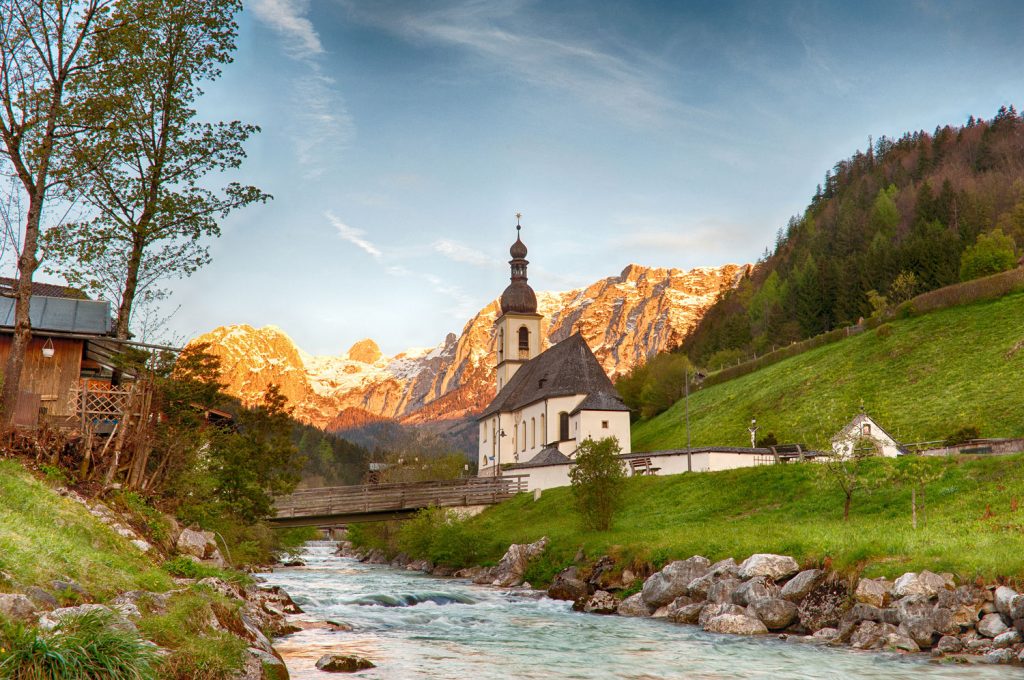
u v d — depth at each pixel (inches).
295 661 783.7
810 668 824.9
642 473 2516.0
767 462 2396.7
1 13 1075.3
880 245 7199.8
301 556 3223.4
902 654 897.5
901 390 3265.3
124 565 697.0
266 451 1664.6
